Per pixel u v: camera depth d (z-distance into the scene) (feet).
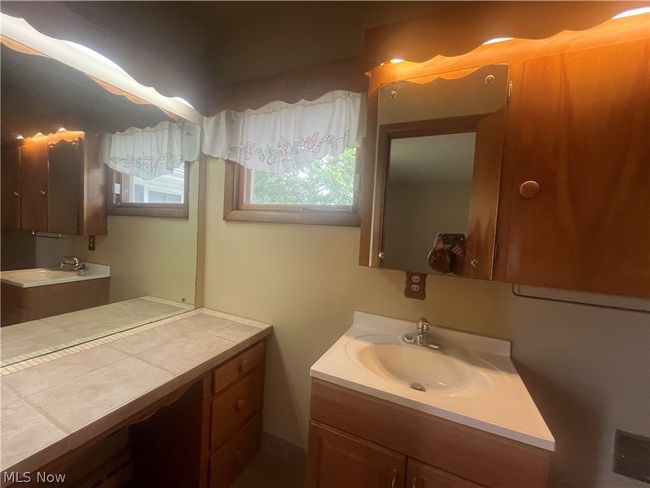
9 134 3.57
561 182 2.78
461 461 2.40
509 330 3.52
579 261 2.74
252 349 4.56
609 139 2.61
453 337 3.73
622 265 2.61
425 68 3.49
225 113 4.96
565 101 2.76
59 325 4.05
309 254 4.63
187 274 5.46
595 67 2.65
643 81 2.50
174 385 3.06
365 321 4.24
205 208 5.57
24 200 3.71
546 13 2.78
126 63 3.76
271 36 4.68
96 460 4.15
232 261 5.32
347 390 2.84
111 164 4.58
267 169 4.69
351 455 2.85
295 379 4.83
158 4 4.46
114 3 3.99
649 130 2.49
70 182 4.19
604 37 2.70
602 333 3.14
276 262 4.90
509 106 2.98
